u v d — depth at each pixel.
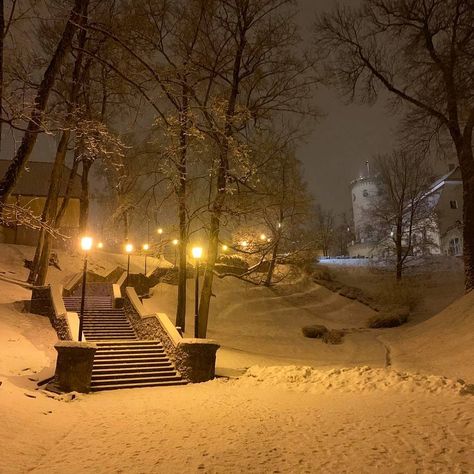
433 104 24.02
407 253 41.53
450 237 54.03
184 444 6.97
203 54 20.72
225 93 21.69
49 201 23.20
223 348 23.02
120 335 20.34
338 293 39.31
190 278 35.75
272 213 26.75
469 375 12.41
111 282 31.64
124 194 25.08
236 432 7.45
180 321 22.23
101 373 15.18
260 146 21.27
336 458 5.78
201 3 20.56
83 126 10.70
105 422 8.93
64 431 8.12
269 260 27.83
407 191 42.25
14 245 33.25
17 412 8.48
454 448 5.71
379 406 8.31
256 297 36.19
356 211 74.31
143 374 15.51
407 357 18.11
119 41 9.61
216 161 17.59
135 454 6.58
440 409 7.61
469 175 23.70
